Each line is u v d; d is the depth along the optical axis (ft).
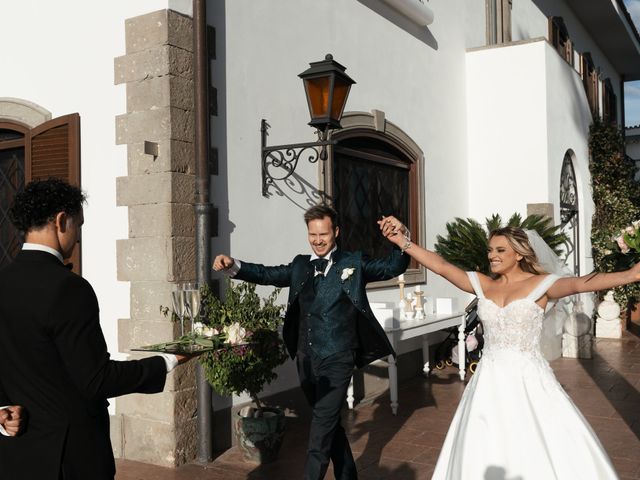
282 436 15.26
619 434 17.26
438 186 27.61
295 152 17.84
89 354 6.23
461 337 23.82
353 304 12.08
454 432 10.53
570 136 32.86
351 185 22.33
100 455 6.51
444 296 27.55
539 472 9.27
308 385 12.19
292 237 18.67
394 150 24.82
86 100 16.40
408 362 24.71
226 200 16.44
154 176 14.99
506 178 29.58
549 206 28.55
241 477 14.11
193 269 15.21
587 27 49.78
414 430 17.78
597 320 36.42
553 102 29.89
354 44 22.08
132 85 15.39
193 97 15.40
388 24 24.20
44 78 17.30
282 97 18.51
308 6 19.77
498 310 10.57
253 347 14.25
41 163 17.03
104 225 15.99
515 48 29.43
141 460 15.16
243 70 17.13
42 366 6.25
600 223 37.96
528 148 29.09
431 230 26.91
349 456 12.01
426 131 26.78
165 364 7.07
